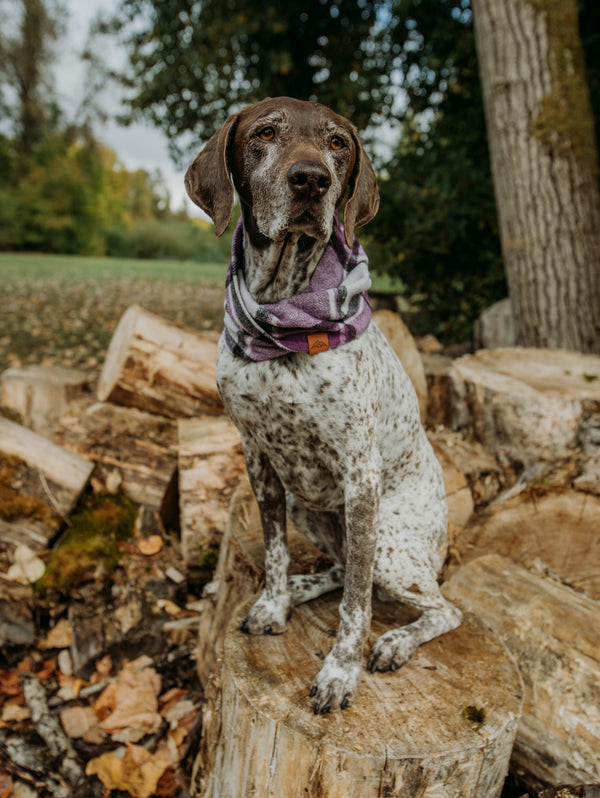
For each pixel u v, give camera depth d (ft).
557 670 6.46
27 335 26.48
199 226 173.37
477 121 22.53
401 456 7.01
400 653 6.00
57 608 9.27
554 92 14.20
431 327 24.00
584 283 14.47
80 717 8.05
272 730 5.21
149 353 10.98
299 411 5.91
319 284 5.95
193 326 30.60
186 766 7.47
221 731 6.09
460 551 9.02
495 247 21.79
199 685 8.69
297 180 5.24
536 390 10.84
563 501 8.96
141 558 9.87
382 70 24.97
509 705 5.46
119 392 11.37
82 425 11.16
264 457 6.68
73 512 10.28
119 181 166.81
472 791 5.18
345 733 5.09
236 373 6.08
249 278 6.18
